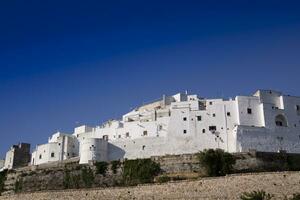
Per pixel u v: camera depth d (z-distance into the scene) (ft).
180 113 412.16
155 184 256.73
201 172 324.80
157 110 454.81
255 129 391.45
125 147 412.98
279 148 390.42
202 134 401.49
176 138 404.16
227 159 319.47
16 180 394.93
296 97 418.51
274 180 222.28
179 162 344.49
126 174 351.87
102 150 407.44
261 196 214.28
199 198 238.89
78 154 479.41
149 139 409.90
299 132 403.75
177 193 247.09
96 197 274.36
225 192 232.73
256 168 328.70
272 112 403.54
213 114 406.82
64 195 288.30
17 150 509.76
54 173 380.17
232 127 400.47
